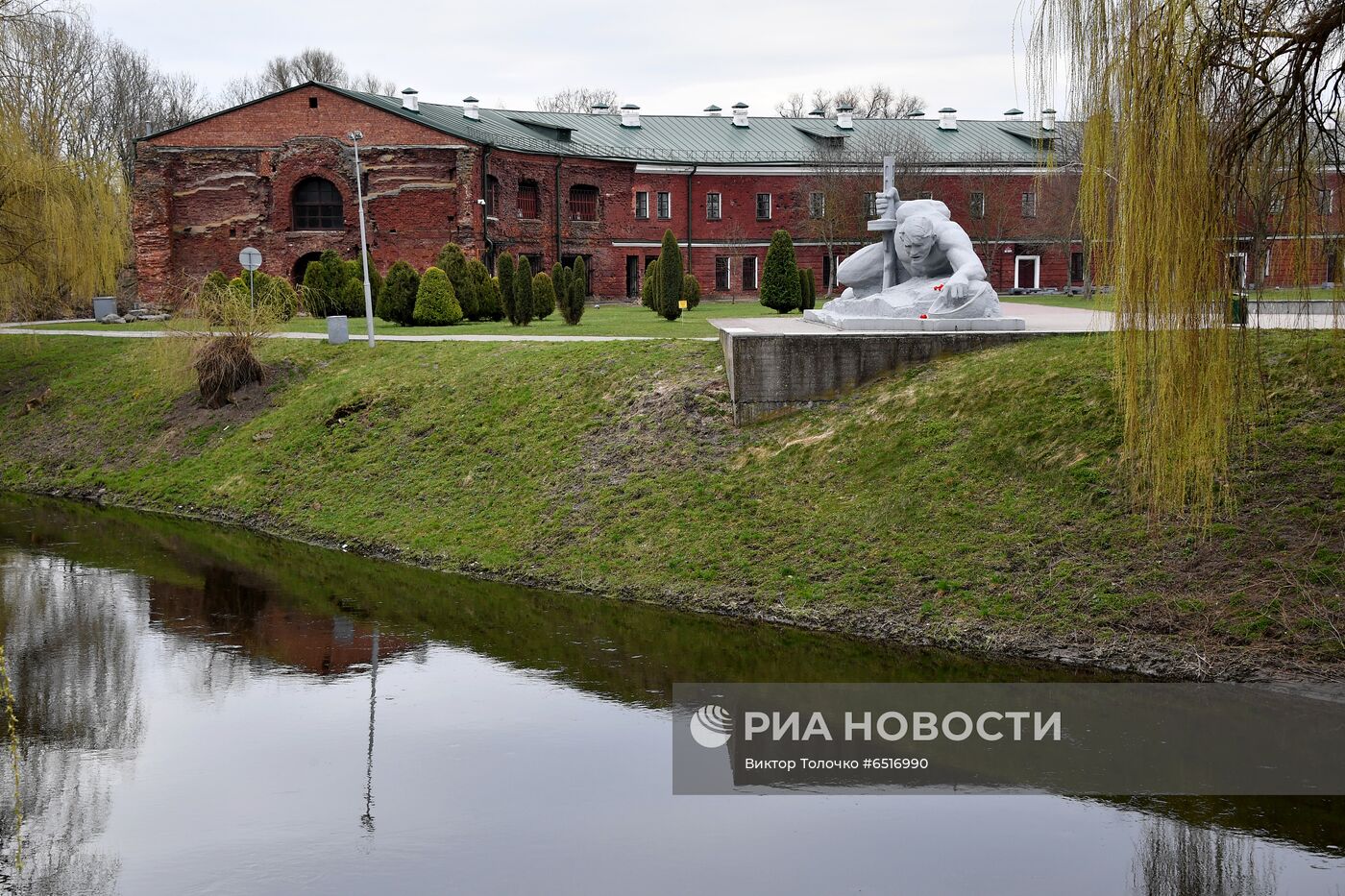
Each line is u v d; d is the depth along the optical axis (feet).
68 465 102.68
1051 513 55.72
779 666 50.03
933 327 75.25
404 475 82.94
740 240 200.85
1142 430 43.04
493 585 65.87
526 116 195.31
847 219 194.08
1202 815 35.35
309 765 41.11
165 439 101.35
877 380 71.72
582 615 59.21
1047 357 66.44
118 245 126.21
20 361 123.24
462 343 102.68
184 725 45.29
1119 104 40.27
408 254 164.55
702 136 207.10
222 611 61.52
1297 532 48.93
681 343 86.53
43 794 39.09
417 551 72.64
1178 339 40.34
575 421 80.38
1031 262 200.34
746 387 72.08
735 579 60.13
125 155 249.14
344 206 165.17
